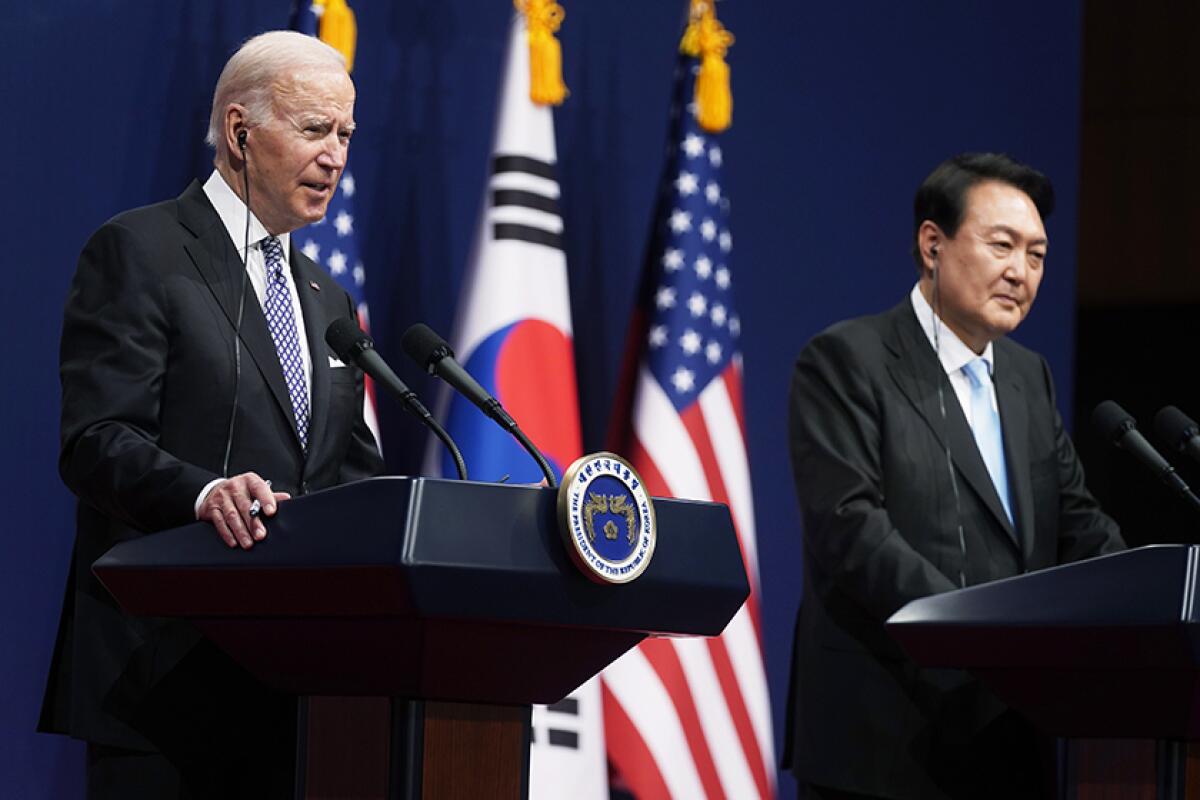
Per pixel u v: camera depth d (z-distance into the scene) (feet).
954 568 33.17
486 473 39.58
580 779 40.52
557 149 45.03
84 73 37.76
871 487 32.83
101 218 37.86
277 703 25.02
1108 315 79.05
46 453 36.78
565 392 40.96
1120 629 24.59
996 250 34.83
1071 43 55.47
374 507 19.48
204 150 39.27
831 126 50.62
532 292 40.93
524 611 19.75
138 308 24.82
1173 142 76.89
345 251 38.73
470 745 20.92
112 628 24.36
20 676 36.11
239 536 20.36
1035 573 26.23
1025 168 35.70
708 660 42.88
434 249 42.65
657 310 43.65
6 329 36.45
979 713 32.63
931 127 52.65
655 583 20.86
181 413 25.02
